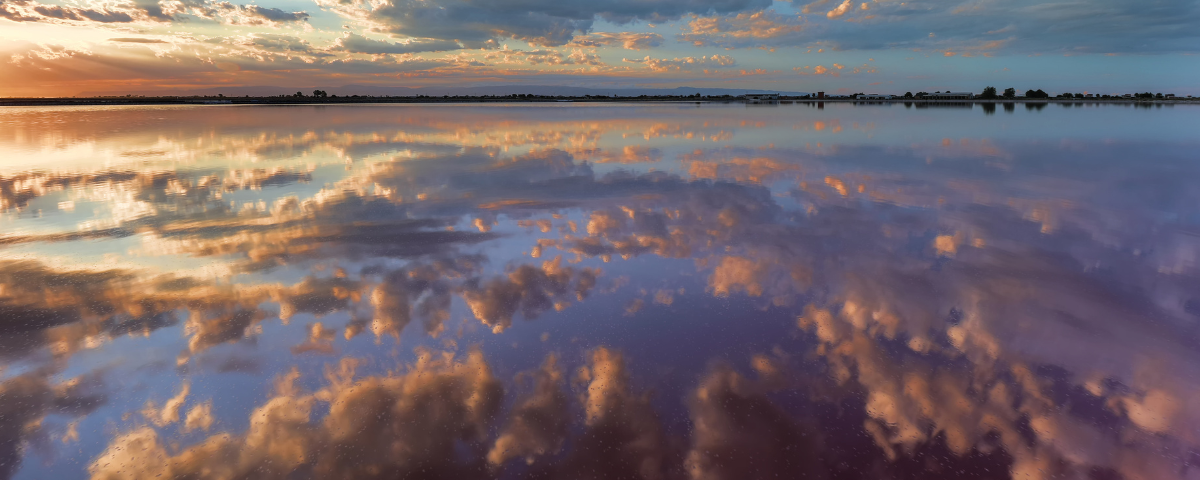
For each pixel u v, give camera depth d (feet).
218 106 228.43
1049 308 14.12
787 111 147.74
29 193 29.60
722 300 14.92
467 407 10.07
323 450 8.93
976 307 14.24
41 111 163.02
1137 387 10.52
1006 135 62.69
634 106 213.66
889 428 9.42
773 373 11.19
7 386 10.81
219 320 13.74
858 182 31.81
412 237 20.93
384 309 14.42
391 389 10.63
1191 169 35.68
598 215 24.30
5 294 15.30
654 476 8.38
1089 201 26.27
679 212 24.75
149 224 22.98
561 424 9.61
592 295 15.34
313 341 12.64
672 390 10.62
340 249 19.44
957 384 10.69
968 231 21.24
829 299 14.90
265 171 37.04
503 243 20.17
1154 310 13.94
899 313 13.97
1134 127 73.67
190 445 9.08
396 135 67.36
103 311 14.25
